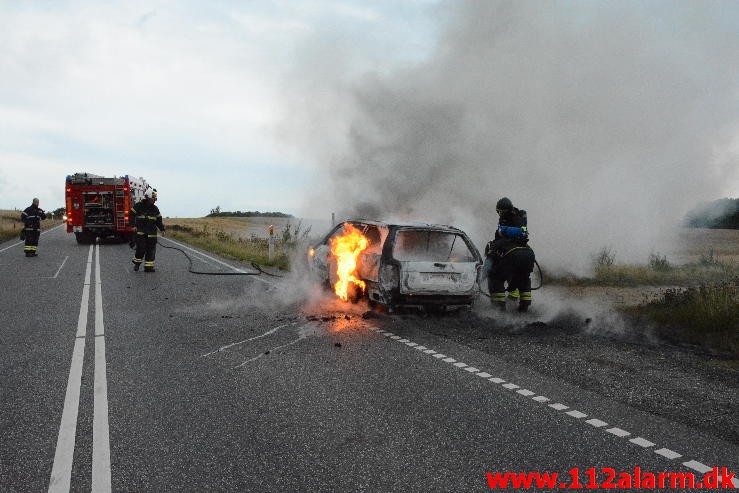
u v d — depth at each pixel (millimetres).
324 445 3520
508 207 8562
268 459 3305
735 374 5301
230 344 6215
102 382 4750
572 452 3484
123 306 8641
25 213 17688
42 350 5824
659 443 3646
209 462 3254
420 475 3131
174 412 4066
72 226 23625
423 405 4297
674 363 5688
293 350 5984
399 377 5039
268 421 3916
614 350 6215
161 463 3234
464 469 3221
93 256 18016
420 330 7156
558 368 5422
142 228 13461
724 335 6770
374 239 8961
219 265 15523
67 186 23547
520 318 8148
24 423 3814
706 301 7668
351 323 7512
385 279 8023
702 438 3742
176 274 13156
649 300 10289
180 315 7930
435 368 5359
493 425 3906
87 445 3471
